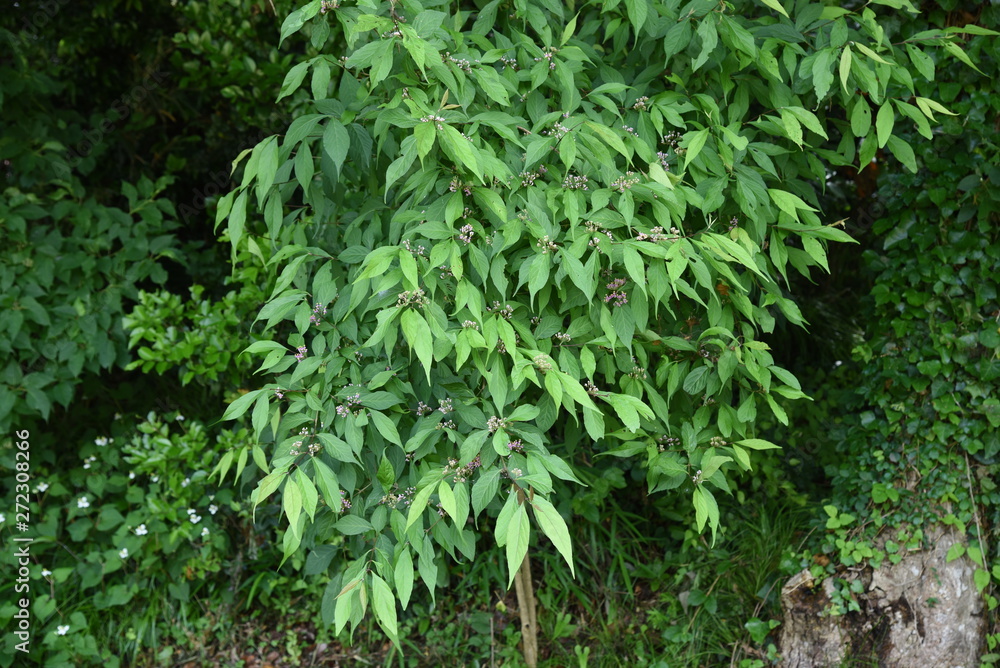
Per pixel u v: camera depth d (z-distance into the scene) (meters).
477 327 1.68
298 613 3.32
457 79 1.71
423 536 1.77
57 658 3.00
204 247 4.47
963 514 2.57
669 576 3.23
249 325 3.41
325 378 1.83
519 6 1.89
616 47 2.08
